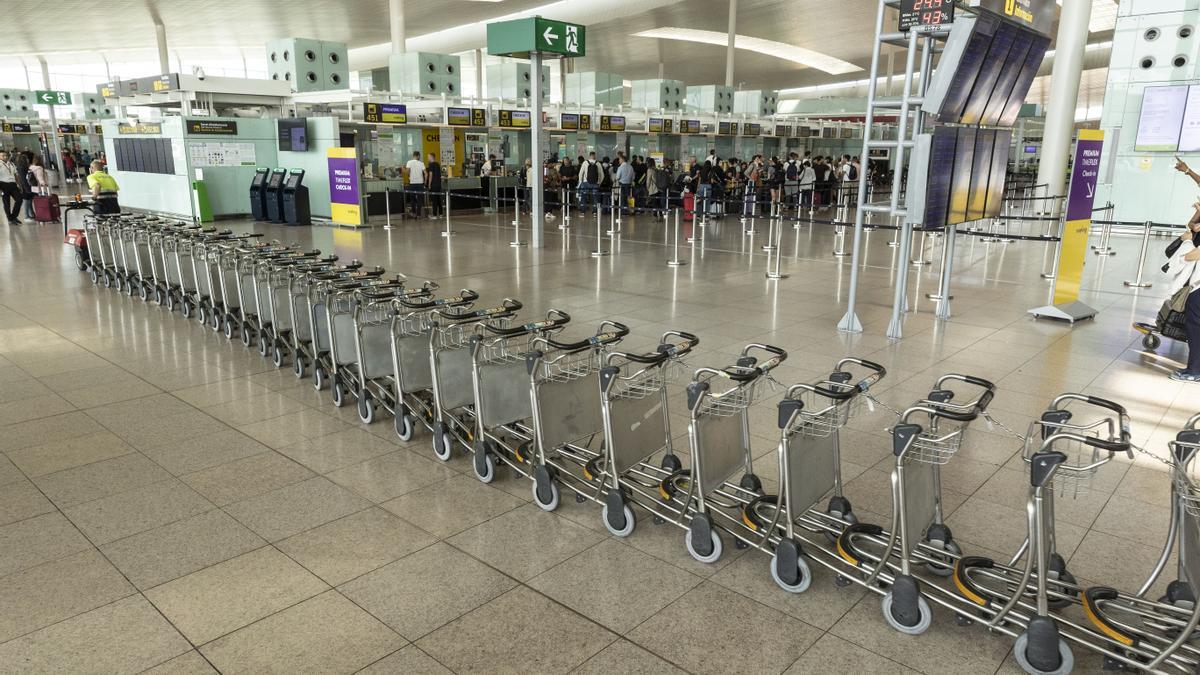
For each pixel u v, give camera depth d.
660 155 25.95
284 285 6.75
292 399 6.01
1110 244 15.61
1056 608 3.23
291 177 17.92
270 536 3.87
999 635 3.11
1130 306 9.68
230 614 3.22
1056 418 3.21
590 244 15.33
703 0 29.41
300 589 3.40
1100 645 3.00
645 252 14.26
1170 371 6.81
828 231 18.34
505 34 13.63
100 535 3.88
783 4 30.42
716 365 6.86
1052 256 14.27
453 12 30.98
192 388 6.26
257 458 4.86
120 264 10.12
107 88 21.17
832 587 3.45
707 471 3.68
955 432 3.13
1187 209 16.67
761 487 4.29
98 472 4.63
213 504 4.22
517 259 13.17
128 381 6.43
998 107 8.12
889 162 34.69
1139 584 3.48
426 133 22.64
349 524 4.01
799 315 9.03
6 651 2.96
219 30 34.06
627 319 8.70
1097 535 3.91
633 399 4.01
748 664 2.92
